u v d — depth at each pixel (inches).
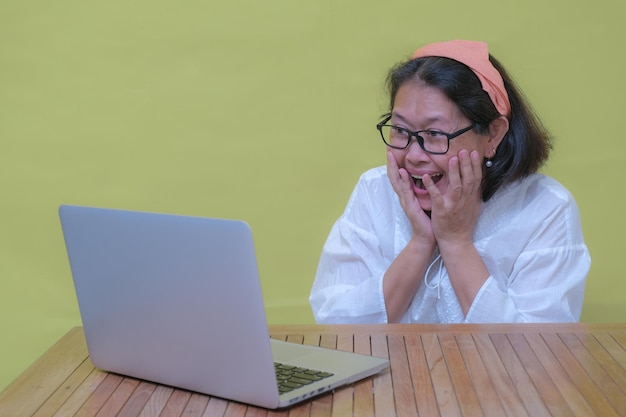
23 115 126.1
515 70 119.6
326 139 123.6
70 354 64.2
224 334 52.8
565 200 82.1
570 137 119.6
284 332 67.8
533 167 81.4
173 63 123.9
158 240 54.2
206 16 122.6
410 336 65.9
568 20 117.9
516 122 80.4
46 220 127.6
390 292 80.9
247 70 123.3
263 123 124.1
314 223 125.6
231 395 54.0
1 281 128.2
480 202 81.8
